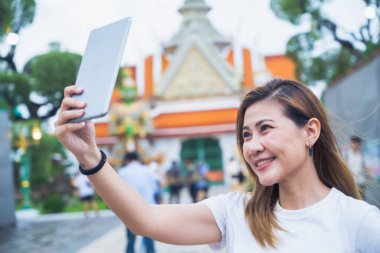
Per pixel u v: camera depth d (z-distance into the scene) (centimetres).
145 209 183
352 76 980
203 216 192
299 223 172
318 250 165
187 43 3122
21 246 998
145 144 2783
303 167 179
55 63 1720
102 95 157
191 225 190
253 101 181
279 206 179
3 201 1298
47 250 930
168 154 3039
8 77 1688
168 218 187
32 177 2116
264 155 175
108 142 3030
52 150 2195
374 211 167
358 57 1600
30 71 1842
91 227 1262
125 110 2684
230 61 3300
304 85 184
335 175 188
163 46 3303
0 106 1346
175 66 3119
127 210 178
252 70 3278
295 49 1778
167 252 792
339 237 165
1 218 1280
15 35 1044
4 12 985
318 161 188
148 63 3372
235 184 1418
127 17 166
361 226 163
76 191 2194
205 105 3062
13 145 1858
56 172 2267
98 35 172
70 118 160
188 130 3005
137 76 3266
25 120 1873
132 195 180
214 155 3059
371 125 839
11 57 1738
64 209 1831
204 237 192
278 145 173
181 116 3055
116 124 2681
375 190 248
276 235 172
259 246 175
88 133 172
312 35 1648
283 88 180
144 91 3300
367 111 866
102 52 166
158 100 3108
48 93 1731
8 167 1335
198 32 3136
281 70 3406
